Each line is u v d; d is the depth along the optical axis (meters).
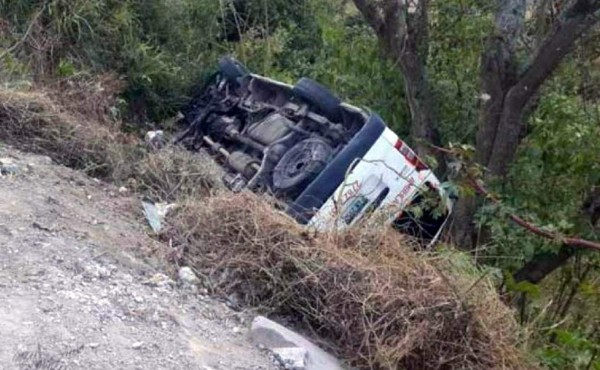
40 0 7.41
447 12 8.01
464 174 6.11
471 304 4.03
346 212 5.14
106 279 3.81
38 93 5.85
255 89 7.00
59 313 3.39
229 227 4.33
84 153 5.60
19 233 4.02
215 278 4.13
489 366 3.99
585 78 7.91
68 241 4.08
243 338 3.72
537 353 4.85
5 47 6.97
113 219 4.65
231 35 9.90
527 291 5.42
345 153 5.20
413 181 5.38
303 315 4.03
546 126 7.26
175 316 3.66
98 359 3.14
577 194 7.43
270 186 5.48
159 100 7.89
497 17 7.06
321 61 9.07
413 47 7.62
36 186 4.76
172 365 3.26
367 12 7.61
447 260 4.50
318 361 3.69
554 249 6.88
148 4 8.30
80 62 7.40
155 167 5.64
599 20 6.88
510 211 6.36
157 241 4.43
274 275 4.09
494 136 7.21
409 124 8.28
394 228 5.17
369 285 4.02
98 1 7.57
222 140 6.77
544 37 7.07
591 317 7.86
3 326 3.18
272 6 10.22
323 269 4.07
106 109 6.70
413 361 3.92
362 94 8.30
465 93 7.99
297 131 5.78
